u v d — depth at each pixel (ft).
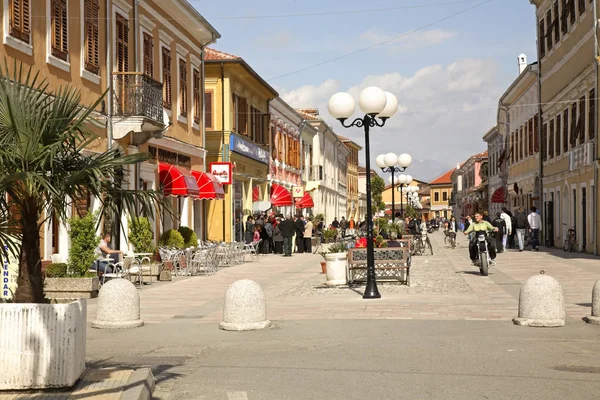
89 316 51.42
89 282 60.70
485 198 306.35
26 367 26.48
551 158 148.56
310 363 34.01
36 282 29.01
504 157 221.05
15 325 26.55
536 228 132.57
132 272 73.56
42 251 65.87
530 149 173.58
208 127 133.39
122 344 40.19
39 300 29.01
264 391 28.86
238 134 139.13
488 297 59.41
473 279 76.23
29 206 28.45
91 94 75.25
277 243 142.31
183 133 108.78
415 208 213.25
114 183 29.89
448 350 36.63
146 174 91.35
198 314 52.80
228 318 44.75
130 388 26.73
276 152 180.45
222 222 133.08
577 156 121.08
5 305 26.50
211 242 111.34
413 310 51.93
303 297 62.85
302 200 183.32
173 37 103.50
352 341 39.65
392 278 73.87
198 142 116.67
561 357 34.73
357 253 70.23
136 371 29.68
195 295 65.92
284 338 41.19
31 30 62.90
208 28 114.62
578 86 124.67
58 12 67.72
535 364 33.19
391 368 32.58
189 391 29.27
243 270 97.55
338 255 72.54
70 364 26.71
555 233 145.59
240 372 32.45
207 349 38.42
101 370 30.27
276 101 175.63
